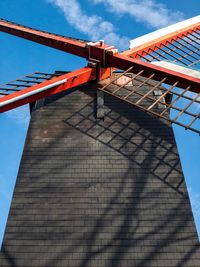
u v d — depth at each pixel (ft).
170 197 34.53
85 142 40.24
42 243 30.60
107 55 45.50
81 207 33.60
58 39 49.52
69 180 35.99
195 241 30.94
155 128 42.29
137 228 31.91
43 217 32.63
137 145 39.91
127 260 29.48
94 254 29.94
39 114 44.09
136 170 37.09
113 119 43.55
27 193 34.60
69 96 46.85
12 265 28.86
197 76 42.01
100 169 37.17
